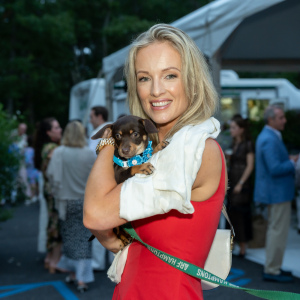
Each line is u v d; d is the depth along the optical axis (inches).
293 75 1131.3
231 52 341.1
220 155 72.4
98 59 1462.8
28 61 1135.0
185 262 69.4
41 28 1104.8
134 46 81.0
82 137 228.1
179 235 70.4
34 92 1210.0
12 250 321.4
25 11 1142.3
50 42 1186.0
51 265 259.3
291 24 286.2
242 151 267.4
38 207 532.4
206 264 78.0
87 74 1444.4
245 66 367.6
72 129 226.5
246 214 268.1
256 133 352.5
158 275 71.0
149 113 81.1
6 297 212.7
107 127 80.4
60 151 223.8
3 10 1155.3
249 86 567.5
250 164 265.1
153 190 65.7
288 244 298.5
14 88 1115.9
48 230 260.7
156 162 67.8
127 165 77.1
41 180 277.4
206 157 69.1
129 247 77.3
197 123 74.7
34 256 302.8
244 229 267.1
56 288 227.5
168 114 79.0
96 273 256.1
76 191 221.6
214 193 72.1
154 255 72.2
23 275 254.8
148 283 71.3
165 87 78.0
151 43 79.7
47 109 1267.2
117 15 1407.5
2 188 270.1
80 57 1460.4
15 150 277.0
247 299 195.9
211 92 80.3
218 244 78.5
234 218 267.9
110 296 212.2
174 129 77.0
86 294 215.6
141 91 80.6
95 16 1360.7
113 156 78.3
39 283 237.6
